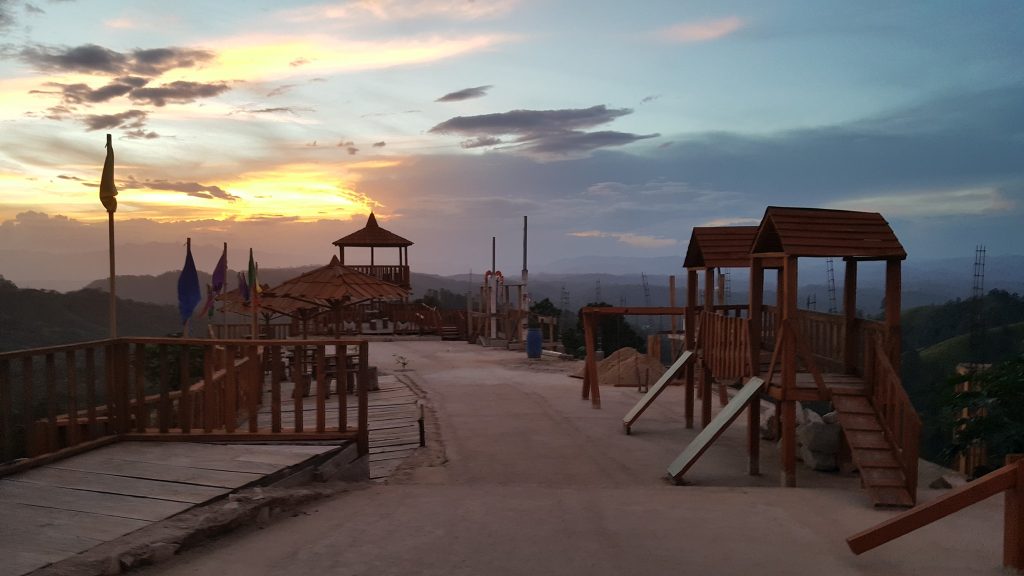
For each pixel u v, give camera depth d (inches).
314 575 163.6
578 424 489.1
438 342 1186.6
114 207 289.4
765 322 481.1
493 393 612.7
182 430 285.9
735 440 450.3
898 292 320.5
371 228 1481.3
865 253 319.9
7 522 186.9
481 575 165.2
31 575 150.9
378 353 984.3
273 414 286.5
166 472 237.0
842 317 374.3
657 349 794.2
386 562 173.5
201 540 185.8
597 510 232.1
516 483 329.4
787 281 326.0
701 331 472.4
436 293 2564.0
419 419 406.6
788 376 325.7
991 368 362.0
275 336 916.6
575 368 807.7
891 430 298.7
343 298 685.3
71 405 264.8
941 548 193.2
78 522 187.5
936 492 290.7
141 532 179.8
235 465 246.4
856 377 358.9
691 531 207.8
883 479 265.6
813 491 275.3
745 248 480.1
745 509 237.8
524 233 1071.6
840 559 182.4
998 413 338.3
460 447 406.6
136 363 287.4
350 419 483.5
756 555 184.9
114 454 262.2
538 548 187.2
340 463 277.1
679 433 467.2
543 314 1549.0
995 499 258.2
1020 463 166.7
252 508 205.2
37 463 243.4
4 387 238.1
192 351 738.8
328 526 206.1
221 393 394.6
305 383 622.5
